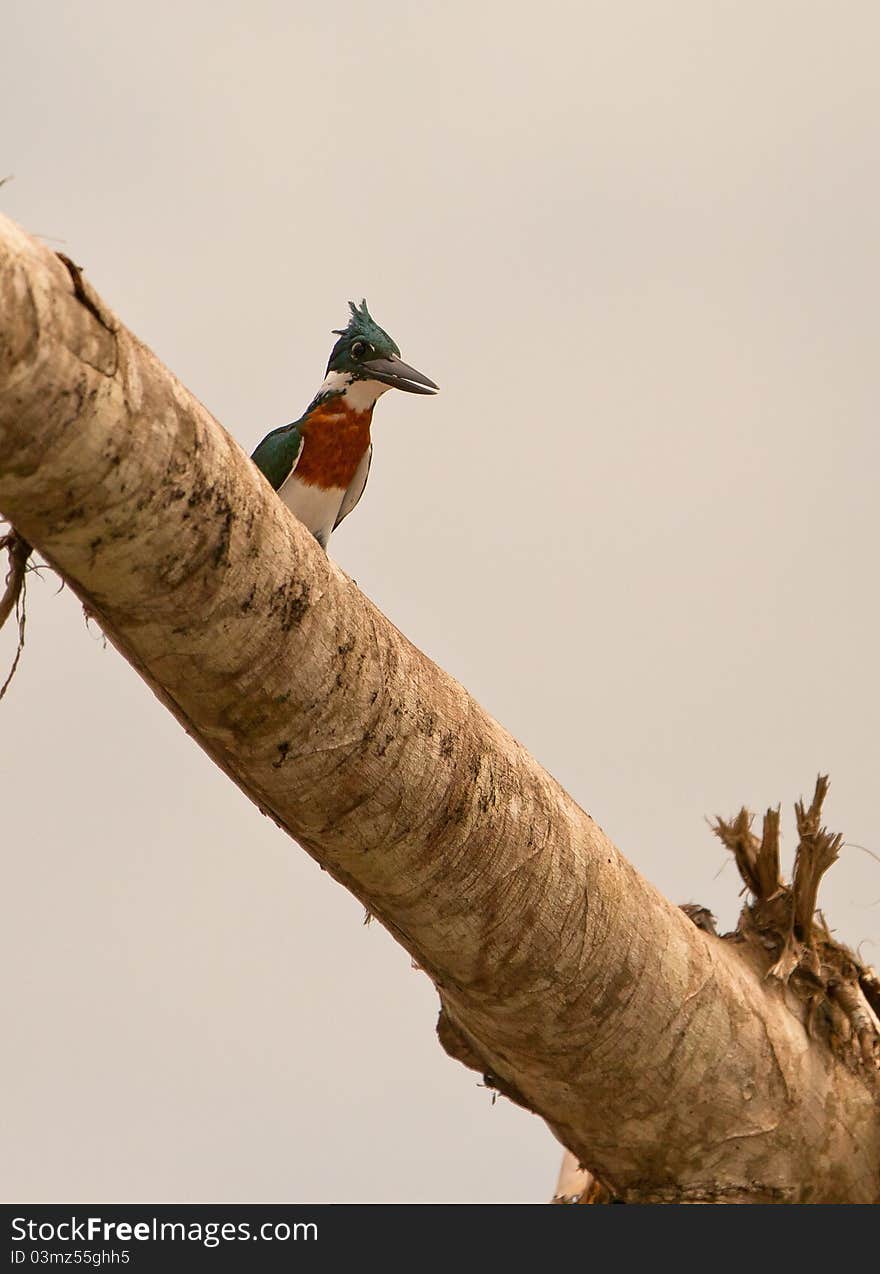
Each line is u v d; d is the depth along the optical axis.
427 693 9.91
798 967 12.28
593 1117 11.57
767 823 12.44
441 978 10.93
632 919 11.02
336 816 9.78
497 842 10.25
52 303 7.68
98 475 8.09
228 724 9.34
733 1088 11.58
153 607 8.73
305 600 9.11
